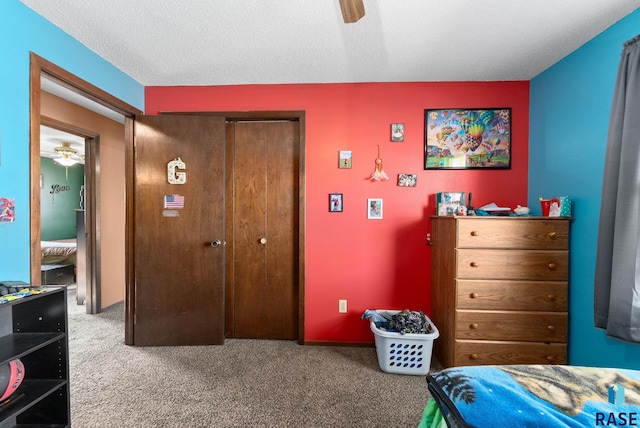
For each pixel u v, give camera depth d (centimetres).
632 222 150
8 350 129
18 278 158
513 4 158
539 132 235
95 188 332
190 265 252
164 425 159
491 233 203
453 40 192
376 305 258
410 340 207
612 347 173
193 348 248
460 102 251
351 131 257
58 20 173
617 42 172
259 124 268
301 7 162
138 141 251
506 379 101
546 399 91
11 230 154
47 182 574
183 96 263
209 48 204
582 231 193
